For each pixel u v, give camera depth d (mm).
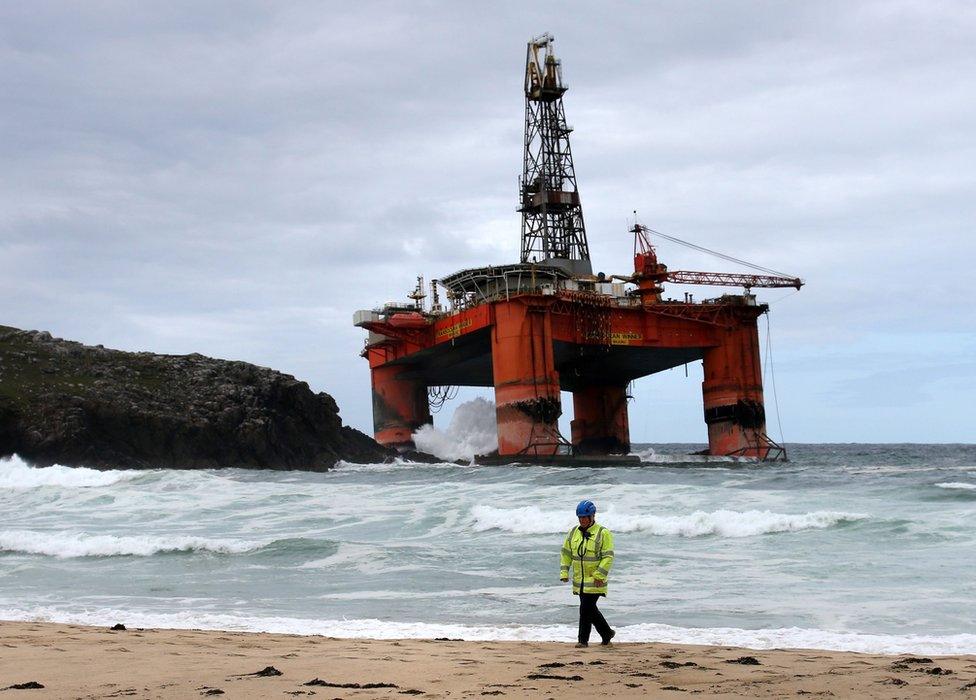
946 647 17453
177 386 113688
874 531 32781
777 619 20953
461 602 24688
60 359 114938
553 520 38781
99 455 97750
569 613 22719
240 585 28547
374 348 133750
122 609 24797
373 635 20000
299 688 13102
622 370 137875
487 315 112375
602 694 12594
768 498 43312
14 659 15867
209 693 12781
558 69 140375
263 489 62250
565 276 120812
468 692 12781
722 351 121875
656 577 27250
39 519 49438
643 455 139750
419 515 43719
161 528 44469
